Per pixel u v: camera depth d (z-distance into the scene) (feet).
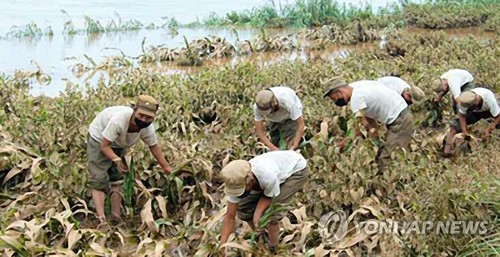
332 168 25.26
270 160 19.92
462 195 21.72
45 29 72.23
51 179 24.67
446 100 35.86
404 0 90.99
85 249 21.34
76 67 52.42
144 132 23.08
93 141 23.00
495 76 41.75
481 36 73.15
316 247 21.44
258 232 21.22
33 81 47.42
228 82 39.60
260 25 82.02
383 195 24.94
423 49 54.49
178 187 25.30
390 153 26.71
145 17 86.12
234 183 18.85
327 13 82.94
